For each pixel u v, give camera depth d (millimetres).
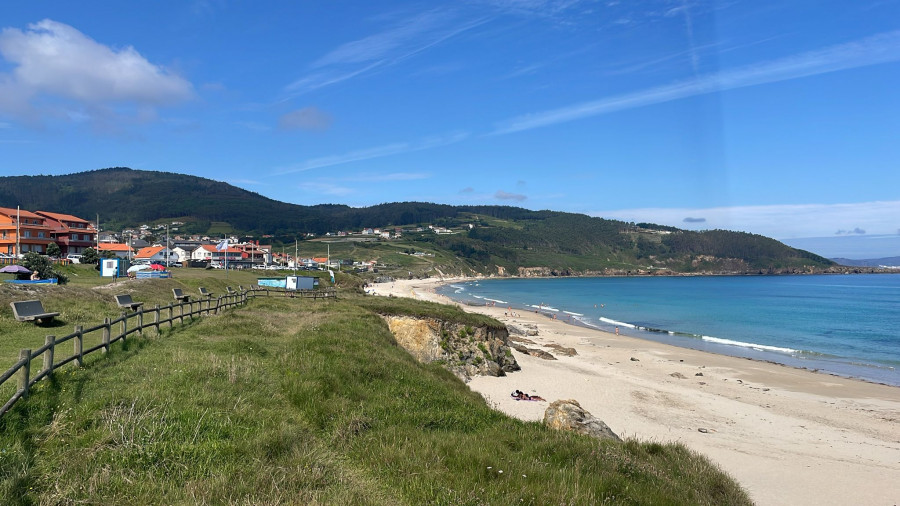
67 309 22781
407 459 9242
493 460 9695
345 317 27844
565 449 11266
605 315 89438
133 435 8312
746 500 12508
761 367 40875
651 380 34719
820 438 22797
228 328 22703
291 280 68000
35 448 7715
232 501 6828
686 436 22250
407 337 32500
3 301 20891
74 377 10969
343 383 14336
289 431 9586
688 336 61562
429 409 13547
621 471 10922
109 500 6660
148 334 18047
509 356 35375
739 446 21094
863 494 16438
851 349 51594
